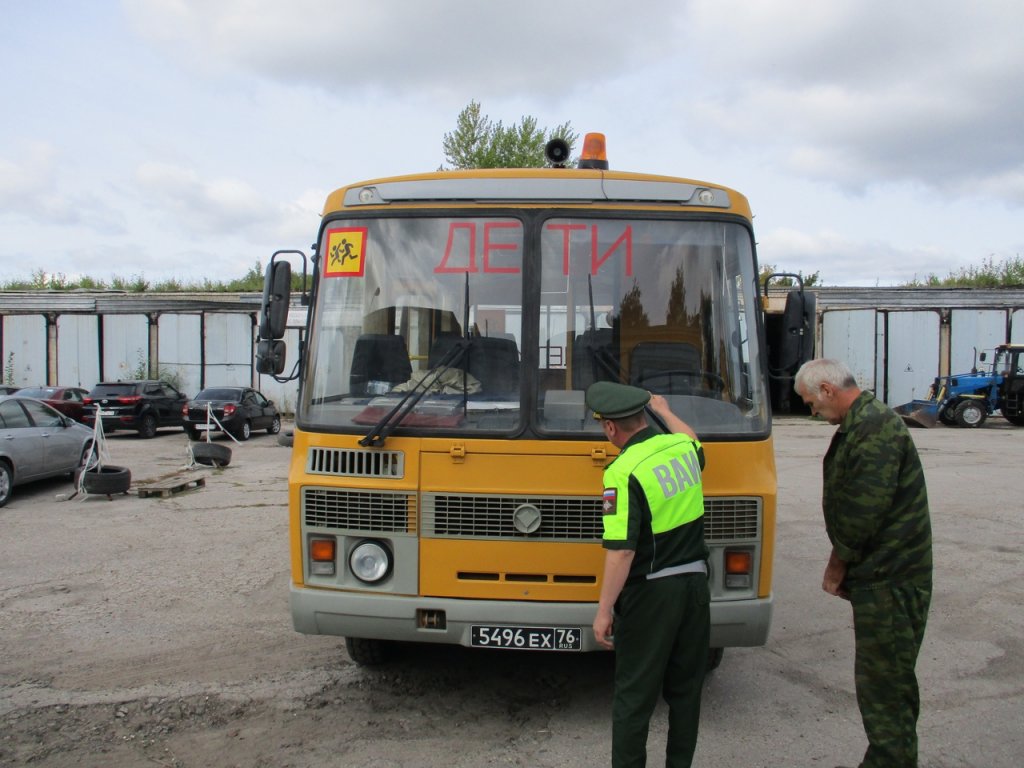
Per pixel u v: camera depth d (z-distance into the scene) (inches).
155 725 178.1
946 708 189.2
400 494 167.2
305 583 172.1
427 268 176.2
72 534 378.0
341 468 171.0
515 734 173.6
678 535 136.1
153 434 922.7
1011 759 163.9
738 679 207.9
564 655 220.7
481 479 165.6
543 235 174.7
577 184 175.9
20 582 295.0
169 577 302.4
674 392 171.3
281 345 188.7
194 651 224.4
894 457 138.5
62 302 1217.4
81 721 179.8
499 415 167.8
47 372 1202.0
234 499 478.0
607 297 173.3
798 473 583.8
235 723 179.3
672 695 139.3
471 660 216.8
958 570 312.5
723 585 166.4
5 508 446.0
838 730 177.3
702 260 176.2
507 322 172.4
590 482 164.2
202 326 1170.6
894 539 140.0
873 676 140.6
